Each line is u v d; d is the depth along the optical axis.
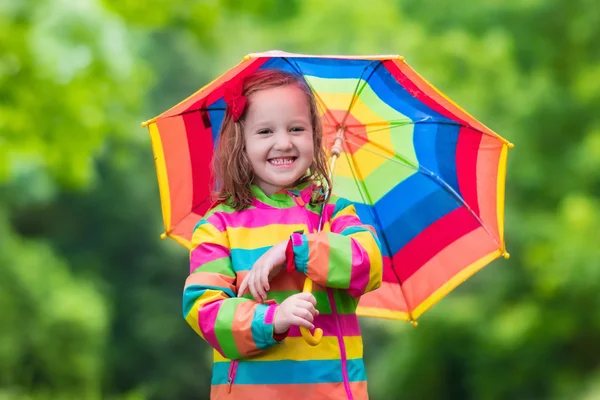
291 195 3.88
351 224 3.84
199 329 3.64
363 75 4.07
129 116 13.34
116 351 34.12
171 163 4.26
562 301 21.23
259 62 3.93
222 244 3.78
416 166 4.39
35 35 11.04
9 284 24.31
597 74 20.72
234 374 3.67
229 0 13.20
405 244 4.47
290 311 3.48
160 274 36.25
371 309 4.55
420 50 20.44
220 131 3.94
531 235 21.36
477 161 4.20
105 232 36.09
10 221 33.94
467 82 20.70
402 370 25.70
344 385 3.64
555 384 21.73
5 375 22.98
